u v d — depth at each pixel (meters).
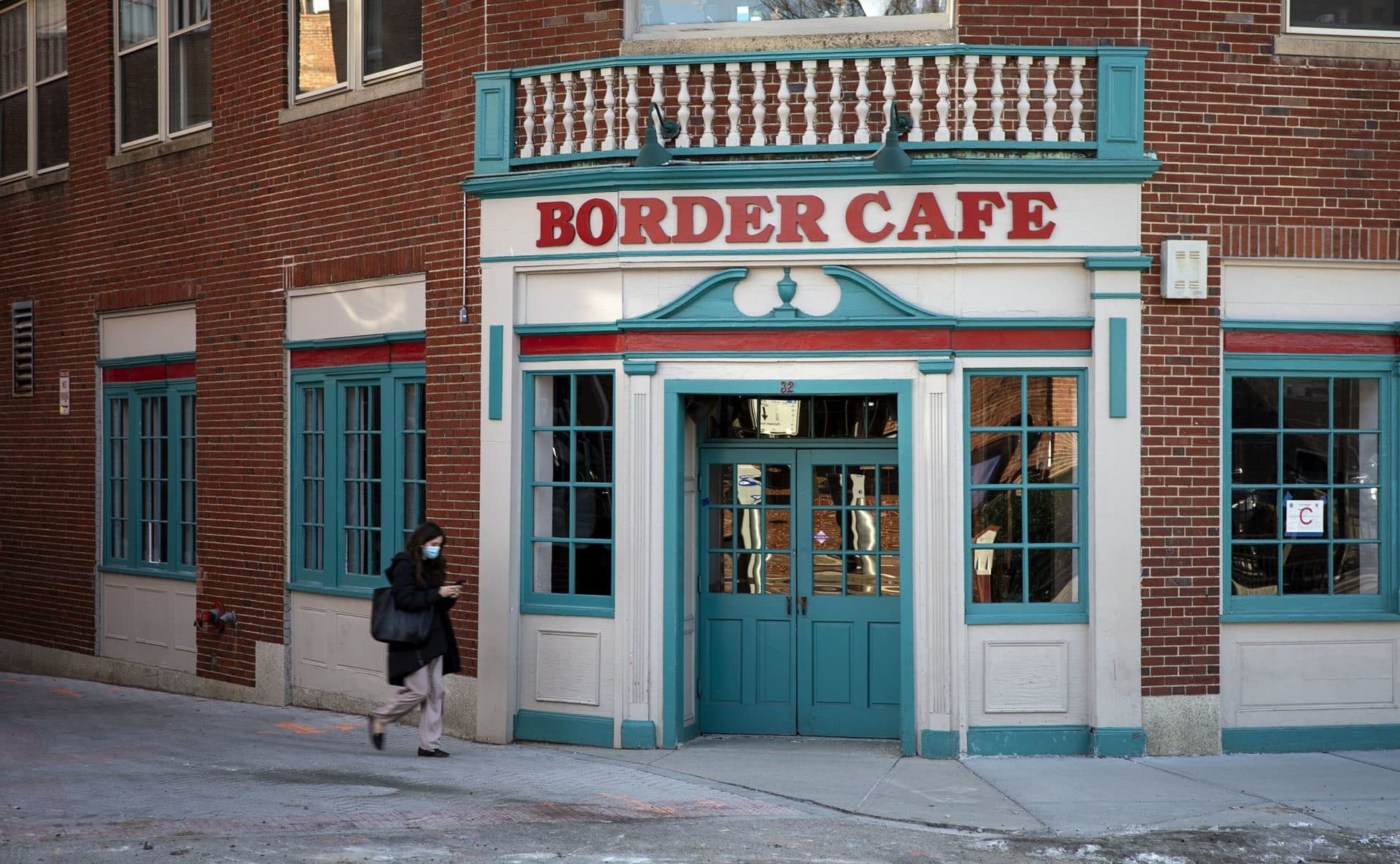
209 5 13.75
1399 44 10.45
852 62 10.26
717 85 10.42
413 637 9.81
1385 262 10.45
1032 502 10.28
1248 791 9.01
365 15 12.13
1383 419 10.59
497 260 10.84
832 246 10.16
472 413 11.02
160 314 14.45
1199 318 10.16
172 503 14.31
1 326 16.62
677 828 7.93
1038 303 10.12
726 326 10.25
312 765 9.70
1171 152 10.16
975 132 10.08
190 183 13.86
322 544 12.62
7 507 16.59
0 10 16.69
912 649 10.12
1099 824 8.21
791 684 11.01
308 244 12.52
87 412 15.35
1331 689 10.38
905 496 10.13
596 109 10.61
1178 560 10.12
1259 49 10.30
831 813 8.50
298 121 12.59
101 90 15.04
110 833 7.54
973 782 9.28
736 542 11.13
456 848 7.32
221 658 13.57
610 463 10.68
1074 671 10.17
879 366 10.16
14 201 16.42
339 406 12.44
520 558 10.86
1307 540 10.55
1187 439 10.15
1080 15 10.14
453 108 11.17
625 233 10.38
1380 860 7.47
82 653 15.47
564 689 10.69
